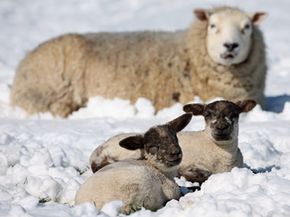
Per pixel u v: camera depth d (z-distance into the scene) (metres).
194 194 9.41
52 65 18.41
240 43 16.89
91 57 18.11
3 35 36.66
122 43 18.12
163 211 8.47
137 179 8.82
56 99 18.34
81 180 10.47
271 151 12.82
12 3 44.88
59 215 8.53
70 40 18.45
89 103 17.72
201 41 17.39
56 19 41.47
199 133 11.22
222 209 8.11
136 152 10.70
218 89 17.38
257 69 17.52
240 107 11.17
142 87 17.55
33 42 34.62
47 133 14.15
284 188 9.02
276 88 22.16
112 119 16.23
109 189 8.73
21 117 18.39
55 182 10.12
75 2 45.22
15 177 10.83
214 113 10.81
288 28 35.53
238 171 9.58
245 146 12.71
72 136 13.82
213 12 17.72
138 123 15.44
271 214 8.01
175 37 18.12
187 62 17.53
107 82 17.80
